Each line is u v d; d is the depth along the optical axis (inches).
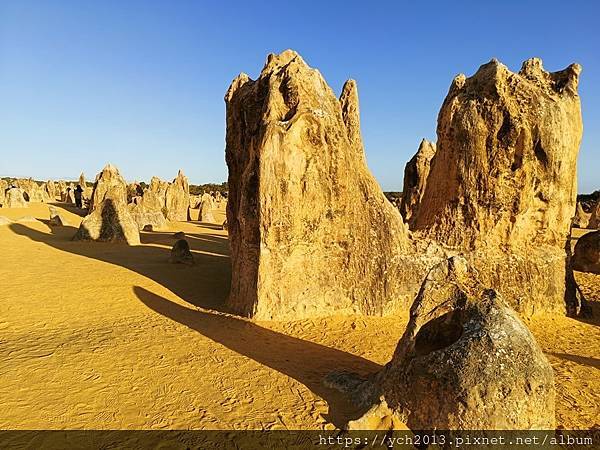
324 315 409.7
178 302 468.1
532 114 424.5
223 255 812.0
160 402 240.7
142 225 1225.4
